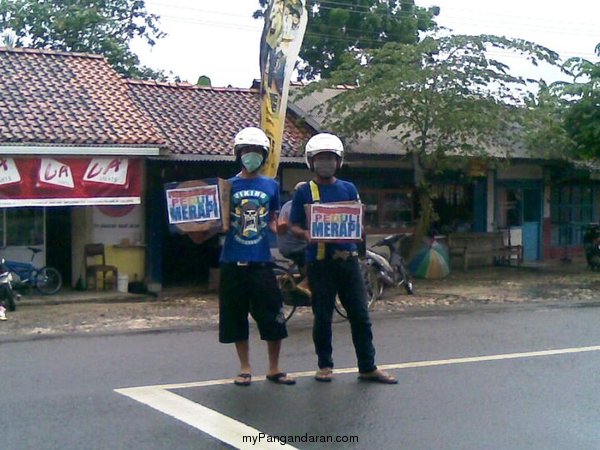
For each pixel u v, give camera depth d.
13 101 15.66
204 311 13.79
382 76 17.75
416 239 18.97
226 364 8.93
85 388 7.79
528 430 6.59
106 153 14.71
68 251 16.64
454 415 6.97
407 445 6.18
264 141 7.77
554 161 21.14
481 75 17.47
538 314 13.34
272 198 7.87
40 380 8.13
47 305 14.59
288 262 13.20
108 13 31.00
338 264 7.96
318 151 7.82
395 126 17.81
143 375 8.37
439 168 17.91
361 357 8.09
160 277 16.55
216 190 7.67
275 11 15.27
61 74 17.31
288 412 6.98
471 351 9.80
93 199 14.76
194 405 7.19
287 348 10.02
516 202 22.78
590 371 8.72
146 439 6.23
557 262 22.83
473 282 18.45
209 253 18.34
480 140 17.67
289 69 15.15
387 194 20.11
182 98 18.61
